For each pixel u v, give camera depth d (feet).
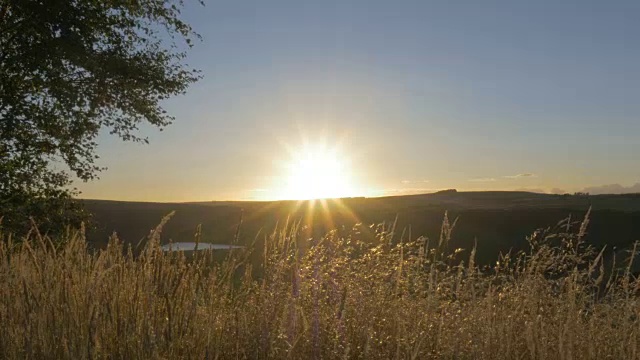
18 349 12.86
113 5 58.90
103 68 57.93
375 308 14.73
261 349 13.52
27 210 50.90
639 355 14.62
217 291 14.60
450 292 16.05
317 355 13.46
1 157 54.60
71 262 14.25
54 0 54.49
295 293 14.35
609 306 15.97
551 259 16.80
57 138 56.13
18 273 14.15
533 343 14.03
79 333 12.87
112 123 59.31
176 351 12.88
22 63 55.01
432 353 14.30
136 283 13.84
